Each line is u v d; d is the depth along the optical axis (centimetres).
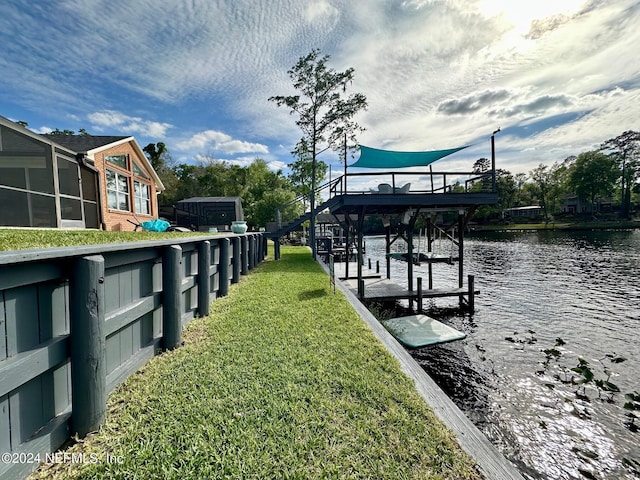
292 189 3184
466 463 174
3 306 140
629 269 1463
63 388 183
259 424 200
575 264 1638
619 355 577
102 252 195
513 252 2194
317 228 3030
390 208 953
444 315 834
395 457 178
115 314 224
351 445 186
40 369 156
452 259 920
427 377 279
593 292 1068
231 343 334
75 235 435
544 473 305
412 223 899
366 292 909
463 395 444
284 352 314
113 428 190
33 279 152
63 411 183
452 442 192
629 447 338
